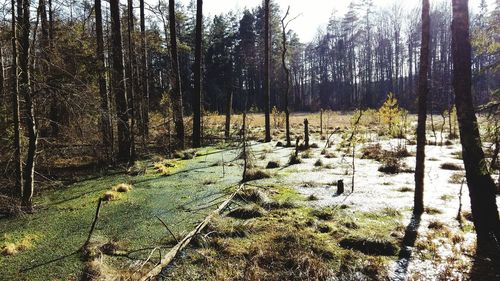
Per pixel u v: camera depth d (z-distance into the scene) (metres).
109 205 10.03
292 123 39.81
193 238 7.26
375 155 17.75
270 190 11.25
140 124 20.38
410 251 6.76
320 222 8.24
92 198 10.75
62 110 12.40
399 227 7.86
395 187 11.70
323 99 71.81
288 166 15.64
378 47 69.06
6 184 10.52
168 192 11.40
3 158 10.81
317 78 76.75
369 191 11.20
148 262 6.38
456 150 19.94
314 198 10.35
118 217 9.00
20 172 9.57
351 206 9.62
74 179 13.27
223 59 59.81
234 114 46.84
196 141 22.16
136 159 16.86
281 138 26.39
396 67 66.12
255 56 61.56
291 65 67.69
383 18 68.38
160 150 19.89
